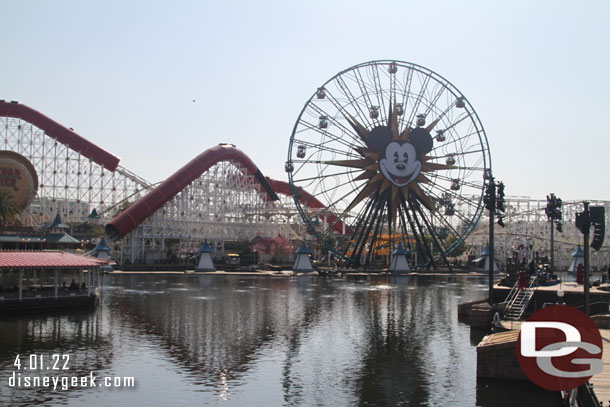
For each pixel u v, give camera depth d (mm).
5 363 45750
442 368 45719
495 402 36969
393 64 151625
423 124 154500
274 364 46719
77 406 35969
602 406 26125
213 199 183250
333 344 54938
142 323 64750
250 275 155125
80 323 63969
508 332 49906
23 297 72062
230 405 36562
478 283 137625
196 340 55719
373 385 41000
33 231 148875
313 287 118438
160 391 39156
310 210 181125
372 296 100188
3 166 153250
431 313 77312
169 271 162375
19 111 155500
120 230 151000
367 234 164000
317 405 36750
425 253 183375
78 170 165250
